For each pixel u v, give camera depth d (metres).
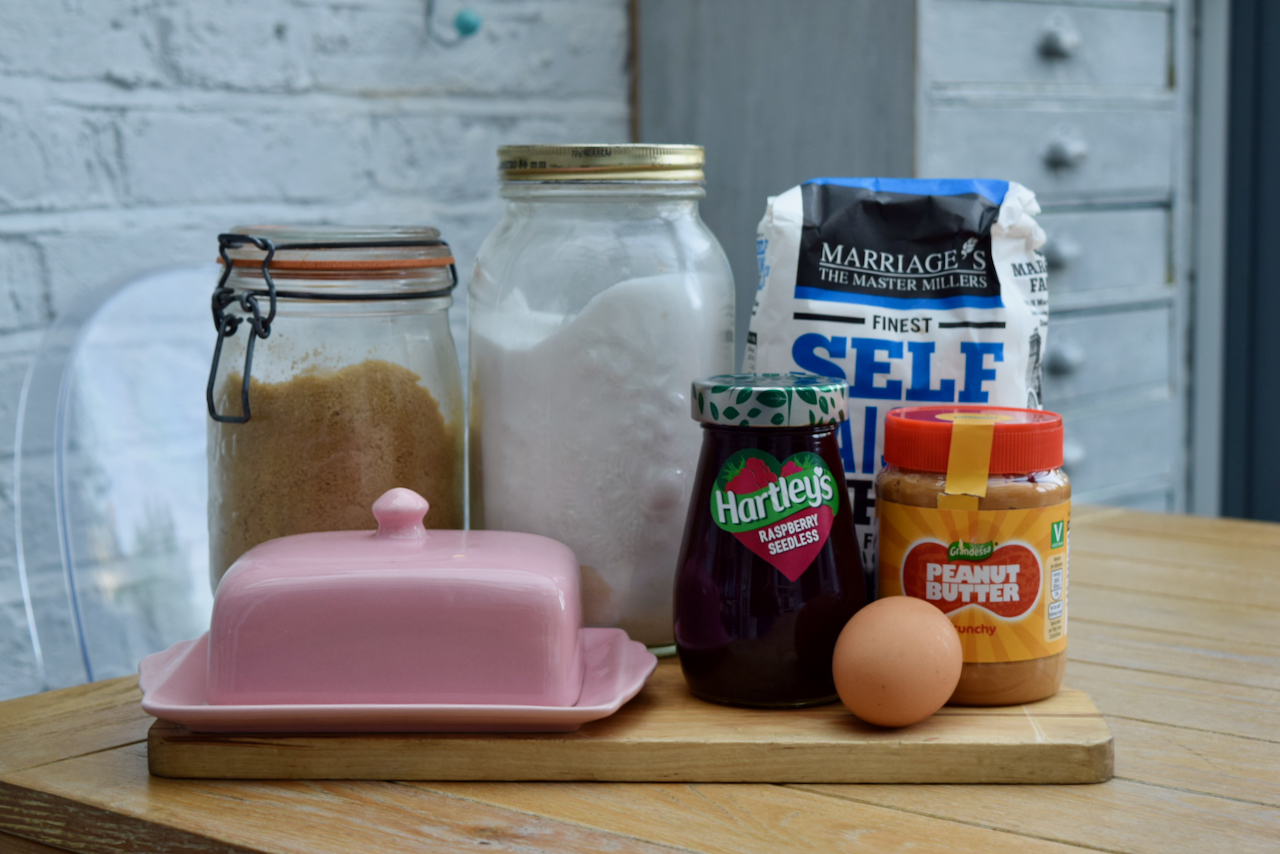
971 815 0.49
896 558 0.57
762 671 0.56
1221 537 0.99
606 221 0.65
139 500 1.00
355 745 0.53
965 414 0.59
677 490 0.65
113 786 0.52
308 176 1.23
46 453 0.95
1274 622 0.76
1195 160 1.91
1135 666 0.67
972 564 0.55
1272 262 1.85
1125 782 0.52
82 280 1.08
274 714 0.52
